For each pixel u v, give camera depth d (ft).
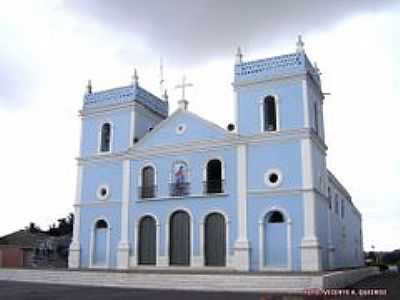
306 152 79.56
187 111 91.09
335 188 102.53
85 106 103.09
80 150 101.60
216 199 85.05
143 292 61.67
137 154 94.32
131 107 97.76
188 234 86.84
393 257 194.18
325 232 84.53
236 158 84.89
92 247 95.50
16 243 143.23
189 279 66.85
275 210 79.97
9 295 57.88
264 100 85.25
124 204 93.61
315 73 90.53
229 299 52.44
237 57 88.89
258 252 79.82
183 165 89.51
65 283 76.54
